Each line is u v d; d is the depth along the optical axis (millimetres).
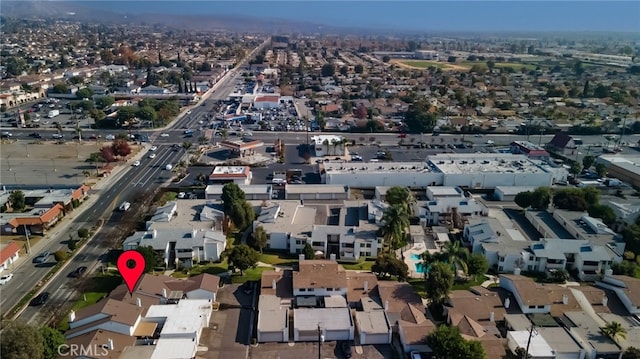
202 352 86500
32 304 99312
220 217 136625
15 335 74188
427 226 141125
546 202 147375
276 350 87688
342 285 101125
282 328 89875
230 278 111000
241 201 137500
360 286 102688
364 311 94938
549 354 83000
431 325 89812
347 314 94125
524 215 148000
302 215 142125
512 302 98438
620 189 174250
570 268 117375
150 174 183875
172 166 192750
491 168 180375
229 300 102312
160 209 140000
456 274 112438
